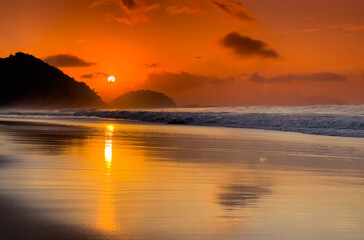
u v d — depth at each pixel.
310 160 12.70
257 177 9.37
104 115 60.94
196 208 6.37
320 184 8.62
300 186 8.36
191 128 31.12
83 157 12.20
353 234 5.19
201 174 9.63
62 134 21.28
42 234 4.82
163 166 10.79
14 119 44.25
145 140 19.03
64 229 5.05
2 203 6.30
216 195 7.36
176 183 8.44
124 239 4.77
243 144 17.78
